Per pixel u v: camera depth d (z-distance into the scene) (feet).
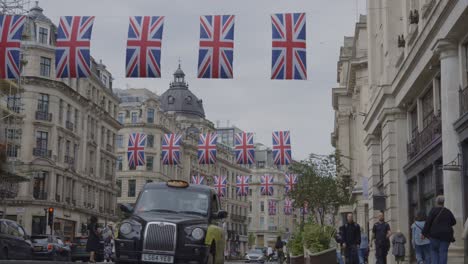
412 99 81.30
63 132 197.67
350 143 168.25
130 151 142.31
